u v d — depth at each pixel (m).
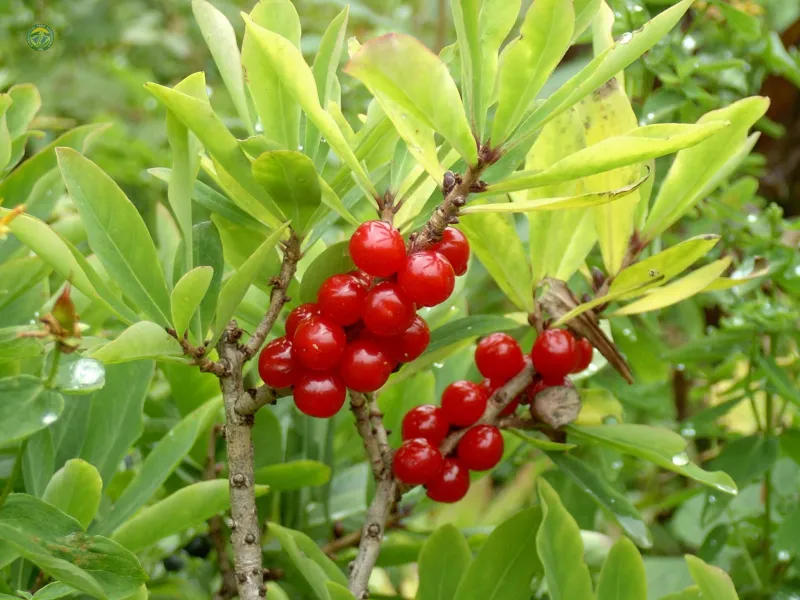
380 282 0.19
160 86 0.19
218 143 0.20
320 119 0.19
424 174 0.21
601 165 0.19
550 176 0.19
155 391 0.33
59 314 0.18
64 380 0.19
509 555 0.23
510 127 0.19
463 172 0.22
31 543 0.18
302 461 0.25
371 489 0.28
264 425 0.27
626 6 0.34
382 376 0.20
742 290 0.32
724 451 0.30
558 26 0.18
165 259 0.26
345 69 0.18
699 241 0.22
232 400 0.20
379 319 0.19
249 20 0.18
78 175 0.20
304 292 0.21
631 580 0.23
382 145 0.23
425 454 0.22
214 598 0.28
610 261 0.25
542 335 0.23
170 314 0.20
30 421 0.18
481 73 0.19
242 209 0.22
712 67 0.33
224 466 0.28
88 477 0.21
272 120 0.21
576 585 0.23
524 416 0.25
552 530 0.23
